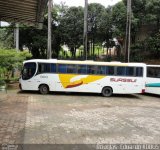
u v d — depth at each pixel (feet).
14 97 62.95
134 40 124.36
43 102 57.77
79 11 133.28
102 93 71.31
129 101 64.75
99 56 140.77
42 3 27.48
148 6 109.50
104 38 133.90
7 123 38.17
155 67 74.02
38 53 140.77
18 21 40.45
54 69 70.44
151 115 47.67
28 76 70.64
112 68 70.79
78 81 70.59
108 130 36.11
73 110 49.93
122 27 113.19
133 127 38.24
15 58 76.13
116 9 114.62
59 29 134.10
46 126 37.19
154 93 73.67
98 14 129.29
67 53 160.04
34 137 31.65
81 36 132.46
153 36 114.62
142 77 70.64
